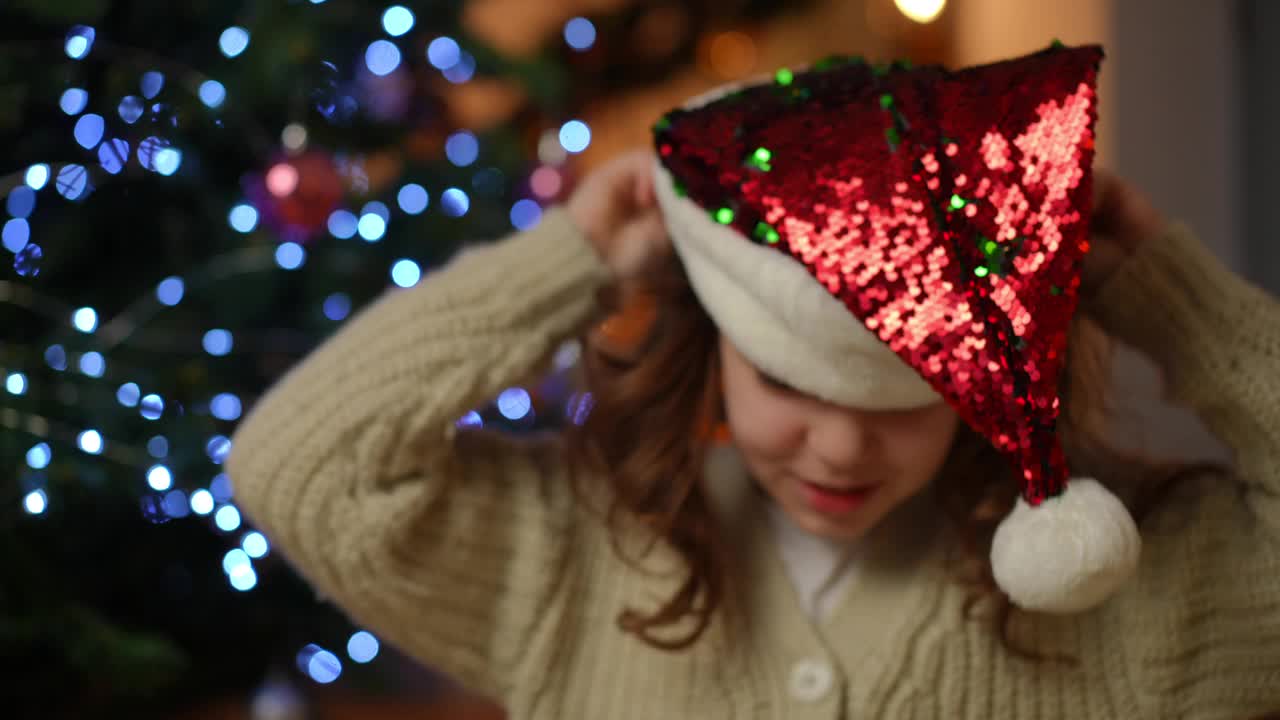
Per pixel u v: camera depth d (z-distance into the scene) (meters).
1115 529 0.92
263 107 1.77
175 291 1.70
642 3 2.65
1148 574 1.05
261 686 2.00
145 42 1.76
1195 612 1.04
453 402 1.05
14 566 1.67
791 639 1.07
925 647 1.06
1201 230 1.77
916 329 0.94
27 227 1.56
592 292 1.07
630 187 1.08
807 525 1.03
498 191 1.92
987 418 0.94
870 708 1.05
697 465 1.08
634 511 1.08
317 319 1.79
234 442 1.09
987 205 0.96
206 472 1.60
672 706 1.07
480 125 2.07
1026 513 0.94
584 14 2.63
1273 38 1.70
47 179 1.51
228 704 2.03
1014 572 0.93
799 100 0.99
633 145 2.78
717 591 1.06
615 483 1.08
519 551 1.08
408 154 1.90
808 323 0.95
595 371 1.11
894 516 1.09
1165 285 1.05
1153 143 1.77
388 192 1.86
